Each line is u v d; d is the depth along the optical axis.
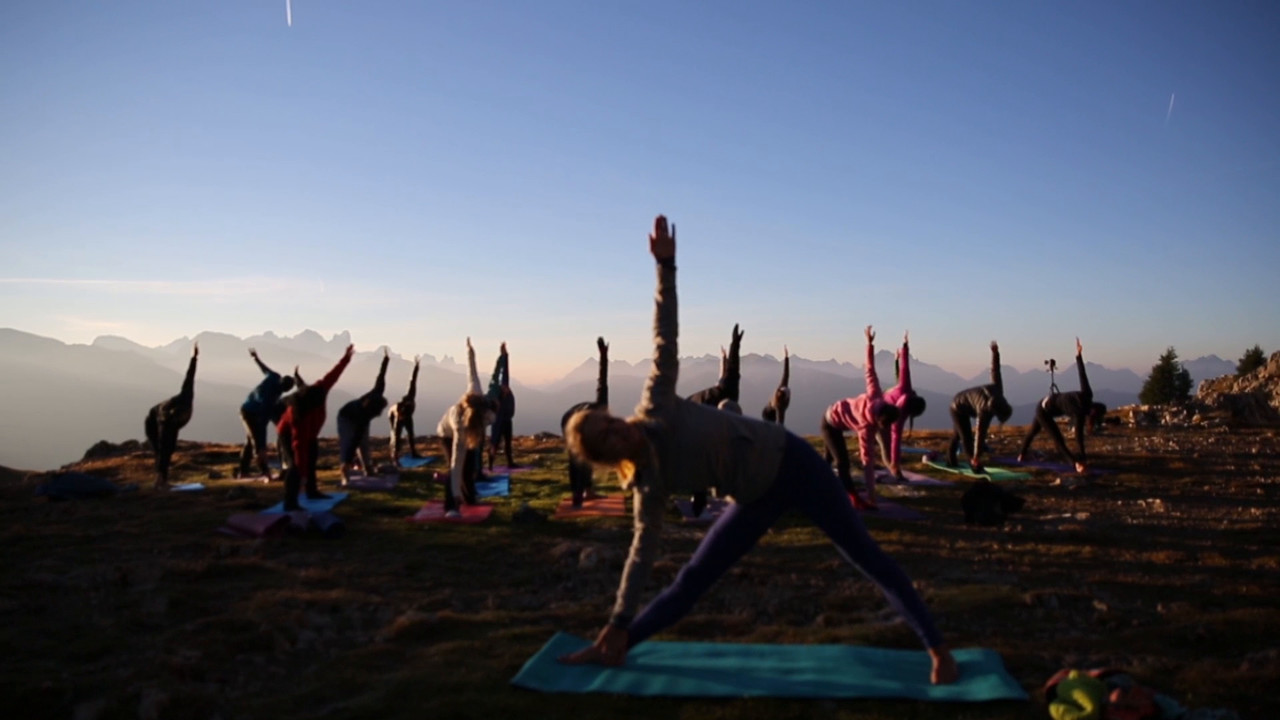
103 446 19.61
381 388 13.12
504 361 15.34
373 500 11.44
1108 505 11.52
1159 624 5.88
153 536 8.71
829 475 4.36
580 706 4.08
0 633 5.31
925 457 16.28
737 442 4.19
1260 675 4.57
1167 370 59.62
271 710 4.14
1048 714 4.05
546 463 16.58
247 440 14.08
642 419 4.16
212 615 5.86
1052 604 6.38
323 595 6.34
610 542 8.69
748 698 4.16
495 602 6.36
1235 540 9.10
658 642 5.09
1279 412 24.67
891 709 4.09
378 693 4.29
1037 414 15.22
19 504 10.88
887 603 6.32
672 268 4.21
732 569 7.46
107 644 5.11
